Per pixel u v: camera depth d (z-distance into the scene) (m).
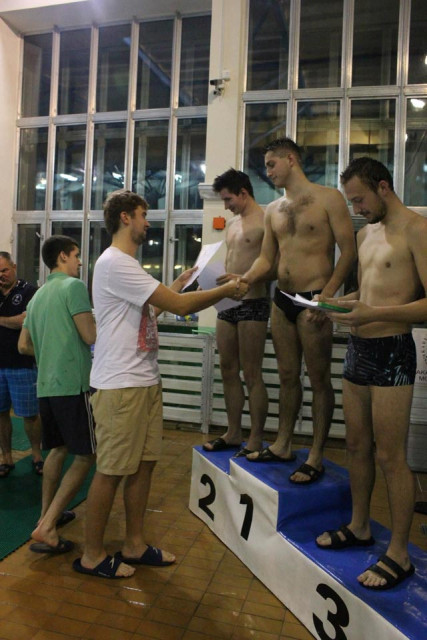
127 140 6.17
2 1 6.14
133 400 2.07
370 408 1.86
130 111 6.15
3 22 6.25
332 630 1.71
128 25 6.23
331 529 2.11
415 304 1.60
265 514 2.17
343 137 5.13
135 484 2.26
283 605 2.02
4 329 3.26
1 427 3.38
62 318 2.36
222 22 5.09
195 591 2.11
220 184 2.74
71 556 2.37
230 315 2.77
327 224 2.21
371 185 1.69
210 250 2.49
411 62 5.03
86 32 6.38
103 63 6.36
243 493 2.36
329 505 2.20
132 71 6.17
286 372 2.43
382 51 5.13
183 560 2.36
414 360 1.75
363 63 5.17
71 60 6.49
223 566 2.32
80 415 2.32
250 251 2.70
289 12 5.25
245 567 2.31
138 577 2.20
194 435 4.55
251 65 5.34
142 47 6.19
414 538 2.63
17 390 3.29
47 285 2.48
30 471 3.47
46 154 6.56
